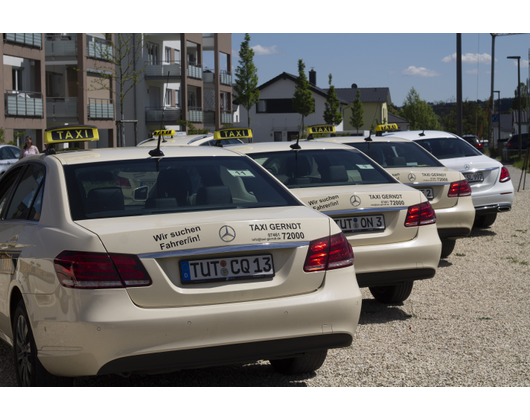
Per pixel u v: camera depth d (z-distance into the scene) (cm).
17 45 3372
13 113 3334
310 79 10006
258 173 461
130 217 382
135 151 464
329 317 376
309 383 431
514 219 1325
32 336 381
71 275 343
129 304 340
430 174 815
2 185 531
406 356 484
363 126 9862
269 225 374
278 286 369
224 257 363
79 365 343
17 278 404
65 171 423
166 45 5291
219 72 5984
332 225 396
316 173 668
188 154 465
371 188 617
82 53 3888
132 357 339
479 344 509
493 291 700
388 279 589
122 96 3034
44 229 391
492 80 5541
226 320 352
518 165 3347
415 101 13900
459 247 1003
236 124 6969
